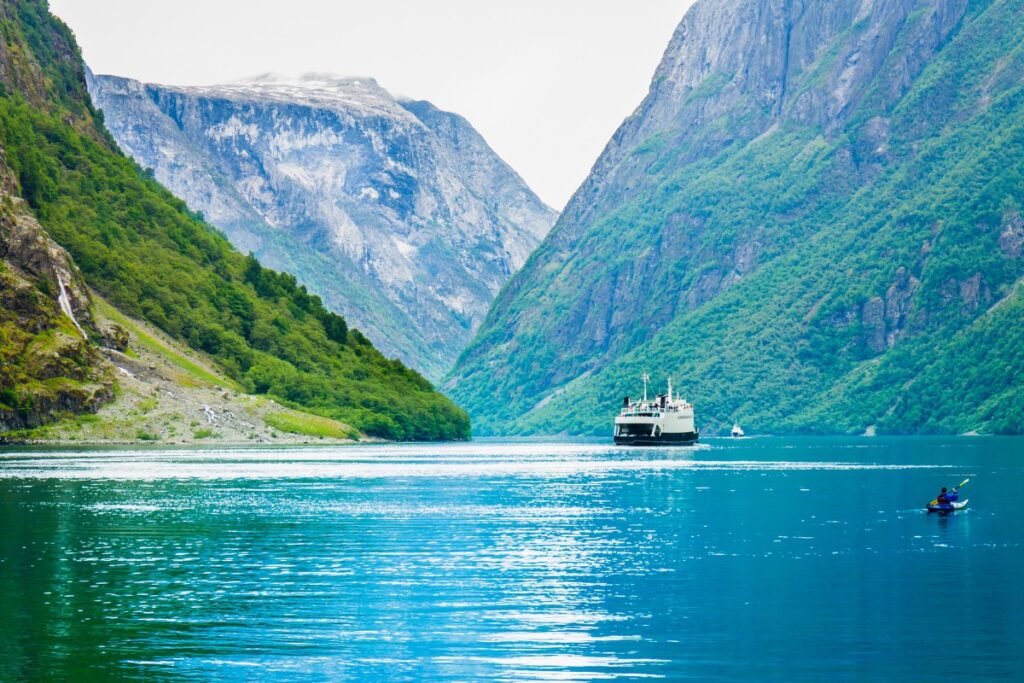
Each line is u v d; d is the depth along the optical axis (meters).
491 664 108.38
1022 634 118.56
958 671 106.00
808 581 146.50
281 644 114.94
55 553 164.38
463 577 149.00
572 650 112.94
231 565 156.62
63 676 104.19
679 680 103.75
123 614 126.56
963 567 156.62
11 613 126.56
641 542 181.00
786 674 105.25
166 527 193.38
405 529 195.62
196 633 118.69
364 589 140.62
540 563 160.00
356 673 105.62
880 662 108.75
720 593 139.00
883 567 156.88
